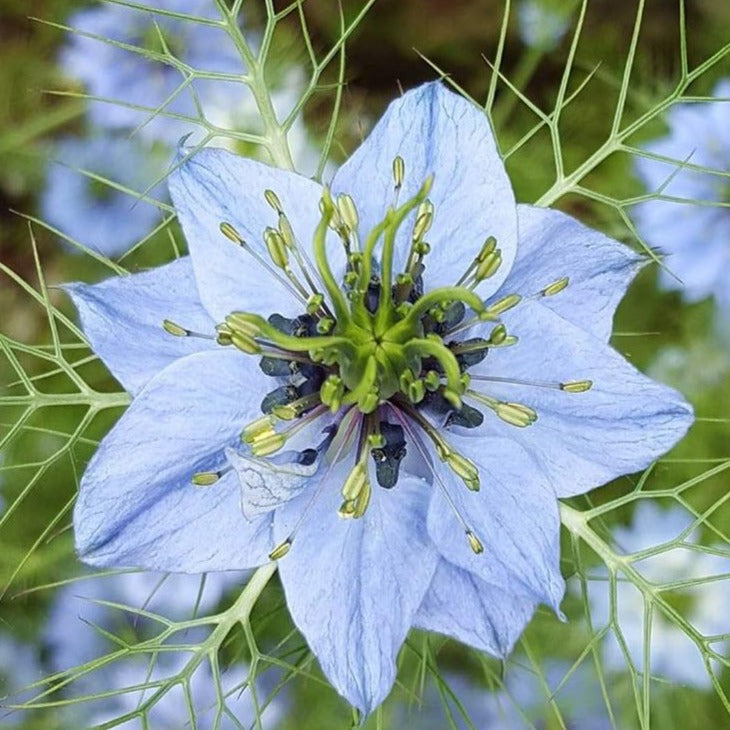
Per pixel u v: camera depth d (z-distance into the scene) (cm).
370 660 13
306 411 13
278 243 13
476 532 13
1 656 20
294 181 13
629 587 19
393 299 13
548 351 13
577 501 16
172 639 20
